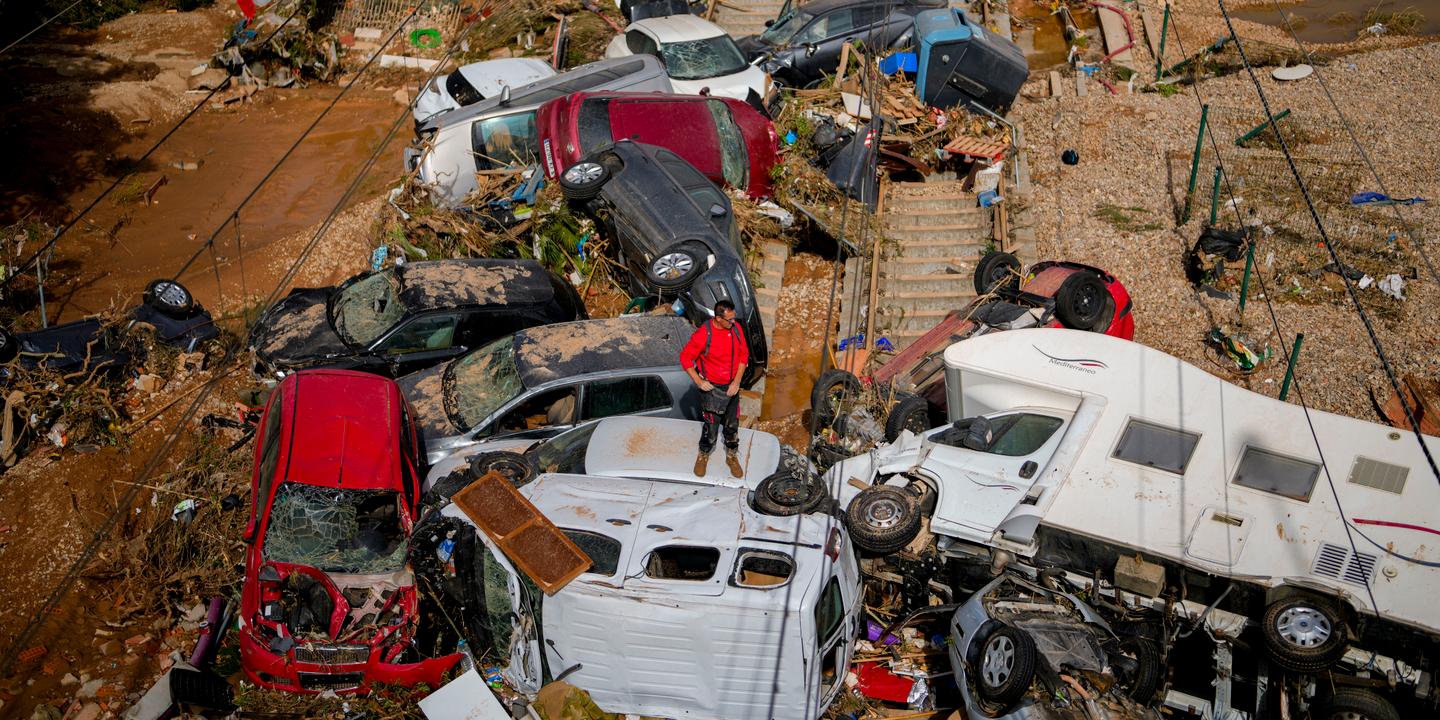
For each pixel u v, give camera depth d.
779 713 7.40
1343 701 7.51
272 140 17.89
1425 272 13.98
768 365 13.05
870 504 8.61
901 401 10.77
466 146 14.41
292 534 8.25
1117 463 8.74
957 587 8.79
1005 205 15.42
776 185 15.02
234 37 19.47
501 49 20.28
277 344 10.88
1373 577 7.81
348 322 11.15
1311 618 7.65
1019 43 21.56
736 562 7.42
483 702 7.41
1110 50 20.81
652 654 7.36
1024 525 8.40
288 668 7.56
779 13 21.83
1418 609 7.66
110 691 7.96
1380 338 12.82
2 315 12.31
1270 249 14.55
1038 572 8.43
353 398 9.25
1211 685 8.33
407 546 8.27
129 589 8.77
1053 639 7.68
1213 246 13.77
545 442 9.52
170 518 9.17
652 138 14.37
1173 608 8.21
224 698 7.66
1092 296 11.30
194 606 8.71
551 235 13.74
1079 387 9.21
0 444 10.05
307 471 8.41
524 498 8.05
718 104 15.12
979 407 9.77
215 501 9.19
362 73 20.08
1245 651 8.21
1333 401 11.93
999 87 17.39
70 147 16.91
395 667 7.62
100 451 10.27
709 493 8.18
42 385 10.41
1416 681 7.55
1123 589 8.34
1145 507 8.50
